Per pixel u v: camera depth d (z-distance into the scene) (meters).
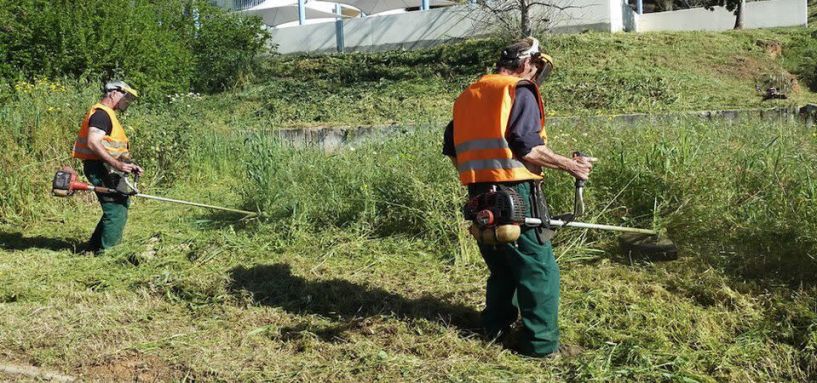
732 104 12.69
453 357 4.04
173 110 13.66
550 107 13.16
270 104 15.49
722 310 4.35
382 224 6.50
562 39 16.83
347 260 5.86
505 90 3.86
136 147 9.55
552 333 4.00
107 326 4.68
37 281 5.66
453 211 6.20
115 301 5.20
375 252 5.98
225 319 4.79
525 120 3.83
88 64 13.15
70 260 6.24
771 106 12.17
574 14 18.33
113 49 13.51
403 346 4.19
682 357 3.80
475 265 5.52
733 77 15.45
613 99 13.20
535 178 3.93
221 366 4.07
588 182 6.02
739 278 4.79
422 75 16.56
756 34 18.41
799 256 4.98
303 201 6.80
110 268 5.99
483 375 3.79
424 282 5.21
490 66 16.17
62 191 6.20
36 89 10.27
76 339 4.48
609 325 4.29
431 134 8.79
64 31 13.14
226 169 10.29
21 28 12.98
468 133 3.97
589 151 6.49
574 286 4.86
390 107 14.32
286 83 17.50
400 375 3.87
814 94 15.17
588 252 5.50
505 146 3.86
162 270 5.84
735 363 3.80
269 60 19.64
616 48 16.41
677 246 5.43
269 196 7.02
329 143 12.04
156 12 17.53
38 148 8.62
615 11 18.62
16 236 7.27
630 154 6.24
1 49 12.88
